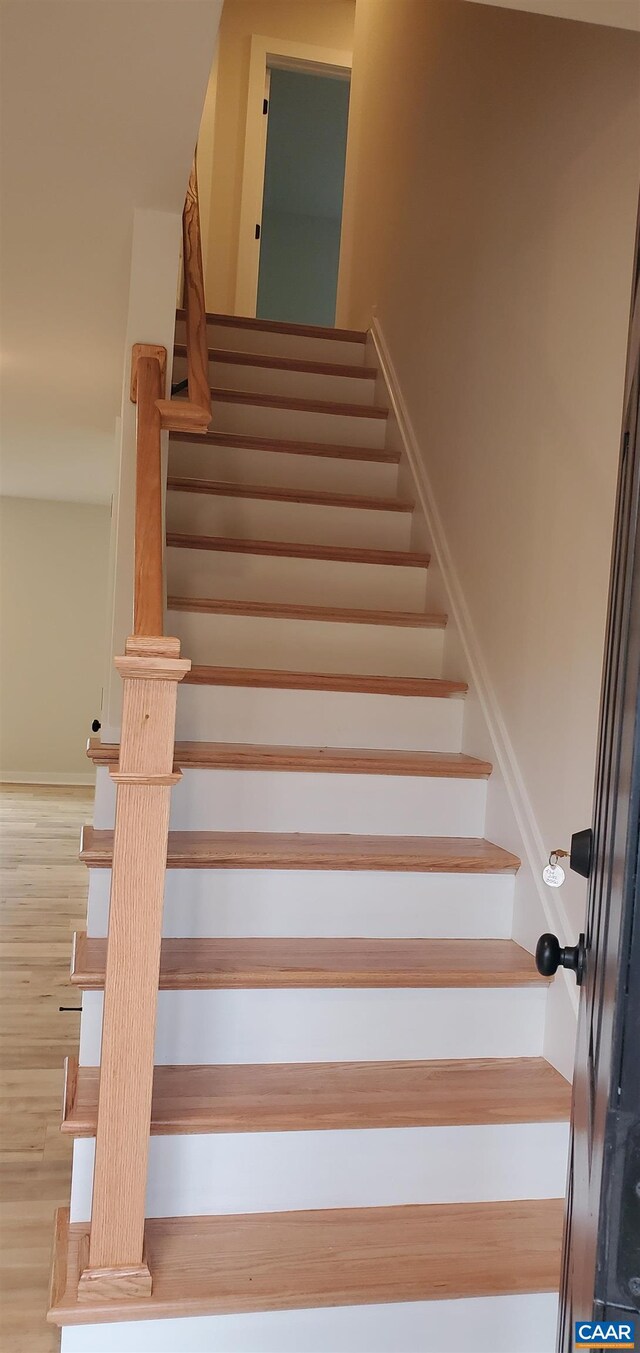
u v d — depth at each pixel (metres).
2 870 5.72
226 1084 2.17
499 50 3.21
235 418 4.12
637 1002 0.88
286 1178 2.07
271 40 6.88
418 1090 2.21
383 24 5.05
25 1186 2.51
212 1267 1.87
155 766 1.79
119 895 1.79
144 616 1.90
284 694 3.00
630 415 1.04
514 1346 1.91
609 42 2.36
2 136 2.42
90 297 3.55
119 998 1.79
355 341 4.86
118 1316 1.76
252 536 3.67
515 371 2.91
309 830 2.76
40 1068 3.18
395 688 3.07
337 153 8.50
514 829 2.66
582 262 2.47
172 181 2.65
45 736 8.83
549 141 2.74
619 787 0.95
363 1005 2.32
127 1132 1.80
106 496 8.24
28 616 8.73
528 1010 2.41
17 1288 2.12
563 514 2.50
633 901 0.89
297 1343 1.84
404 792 2.82
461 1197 2.15
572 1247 1.11
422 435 3.89
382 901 2.57
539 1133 2.17
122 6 1.88
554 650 2.52
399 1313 1.87
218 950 2.39
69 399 4.97
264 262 9.62
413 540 3.81
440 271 3.78
